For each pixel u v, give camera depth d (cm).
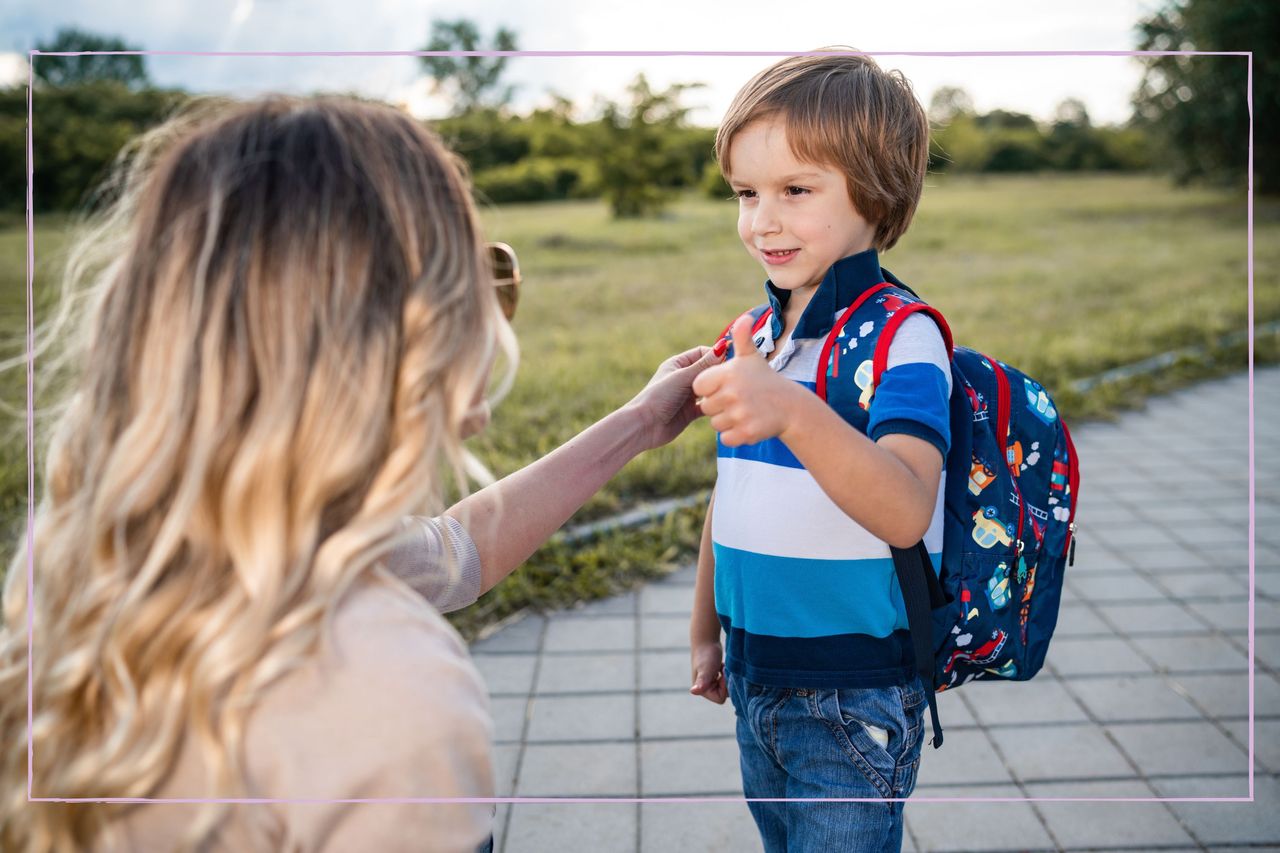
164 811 79
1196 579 399
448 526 129
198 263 79
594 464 146
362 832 77
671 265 1265
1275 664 328
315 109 87
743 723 163
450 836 79
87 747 81
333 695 78
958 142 2897
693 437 514
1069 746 282
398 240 82
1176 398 711
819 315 146
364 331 80
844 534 143
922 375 133
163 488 78
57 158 1596
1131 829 246
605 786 266
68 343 87
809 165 143
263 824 78
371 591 84
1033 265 1245
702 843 243
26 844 81
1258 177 2106
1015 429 153
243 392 78
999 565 149
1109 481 530
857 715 145
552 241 1491
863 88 145
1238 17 1961
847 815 145
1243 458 568
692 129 2186
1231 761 274
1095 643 345
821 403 112
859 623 144
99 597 78
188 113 93
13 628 91
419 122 92
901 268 1227
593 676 322
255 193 80
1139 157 3005
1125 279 1124
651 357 712
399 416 81
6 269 1023
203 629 76
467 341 84
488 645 343
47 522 84
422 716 78
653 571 394
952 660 153
